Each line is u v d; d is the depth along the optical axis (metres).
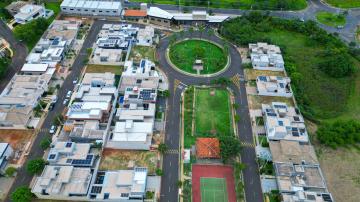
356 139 196.62
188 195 168.00
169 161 183.88
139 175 167.00
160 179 174.88
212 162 183.88
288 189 165.50
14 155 182.75
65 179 161.88
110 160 182.12
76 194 159.25
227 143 181.50
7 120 192.88
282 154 181.12
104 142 186.88
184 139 195.75
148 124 194.12
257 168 182.38
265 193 170.00
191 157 186.12
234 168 180.25
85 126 191.50
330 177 180.00
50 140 190.50
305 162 178.75
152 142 192.62
